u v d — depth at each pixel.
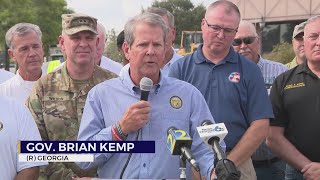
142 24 2.96
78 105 3.82
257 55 5.77
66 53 3.91
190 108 3.13
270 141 4.28
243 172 3.80
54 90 3.85
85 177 3.39
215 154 2.59
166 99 3.10
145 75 3.00
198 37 21.06
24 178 3.04
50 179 3.56
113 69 5.59
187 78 3.94
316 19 4.09
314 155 4.07
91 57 3.90
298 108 4.12
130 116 2.88
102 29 5.45
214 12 3.79
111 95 3.10
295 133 4.16
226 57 3.88
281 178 4.81
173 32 5.18
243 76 3.83
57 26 31.62
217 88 3.82
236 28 3.82
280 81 4.29
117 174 3.01
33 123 3.15
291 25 26.80
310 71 4.13
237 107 3.81
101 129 3.07
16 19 27.23
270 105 3.85
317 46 4.03
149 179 2.97
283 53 20.97
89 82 3.91
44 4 31.23
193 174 3.05
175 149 2.66
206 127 2.67
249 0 27.84
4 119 2.99
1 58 18.66
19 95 4.96
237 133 3.80
